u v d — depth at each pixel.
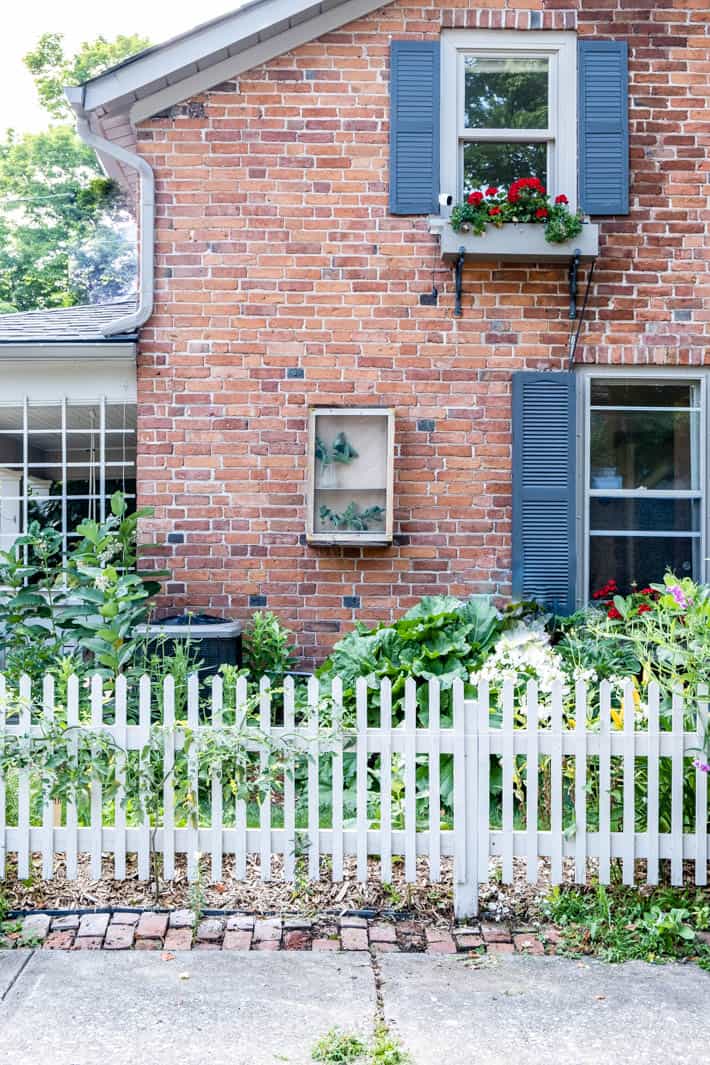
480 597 6.31
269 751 4.15
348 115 7.30
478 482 7.26
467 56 7.43
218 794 4.13
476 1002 3.39
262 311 7.28
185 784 4.14
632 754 4.10
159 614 7.23
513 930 3.98
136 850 4.16
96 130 7.61
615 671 5.83
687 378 7.41
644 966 3.70
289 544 7.25
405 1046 3.10
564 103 7.41
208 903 4.12
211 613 7.25
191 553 7.25
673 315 7.32
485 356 7.28
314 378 7.27
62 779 4.09
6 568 6.71
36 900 4.12
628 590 7.42
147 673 6.04
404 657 5.82
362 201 7.29
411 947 3.83
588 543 7.41
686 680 4.27
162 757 4.14
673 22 7.36
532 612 6.89
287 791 4.15
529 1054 3.06
